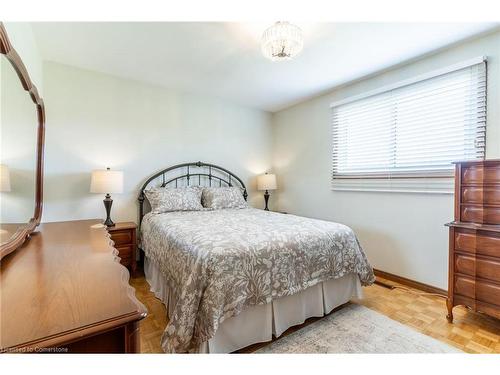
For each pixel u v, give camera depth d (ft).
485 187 5.67
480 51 6.81
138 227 10.13
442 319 6.37
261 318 5.37
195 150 11.63
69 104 8.77
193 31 6.51
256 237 5.75
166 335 4.59
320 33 6.54
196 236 5.85
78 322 1.93
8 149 3.99
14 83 4.27
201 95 11.66
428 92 7.92
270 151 14.20
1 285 2.52
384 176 9.12
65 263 3.23
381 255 9.25
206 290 4.63
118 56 7.97
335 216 10.96
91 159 9.21
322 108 11.50
